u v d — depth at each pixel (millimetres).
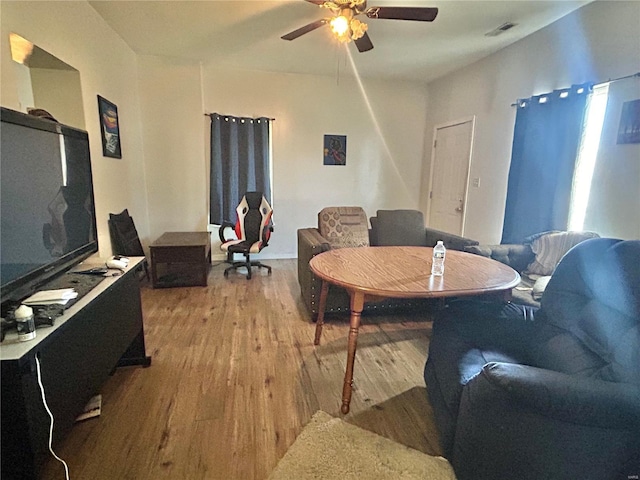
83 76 2715
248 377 2119
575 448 1048
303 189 5125
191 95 4348
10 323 1205
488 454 1149
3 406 1122
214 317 3010
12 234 1309
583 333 1436
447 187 4840
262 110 4762
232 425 1709
